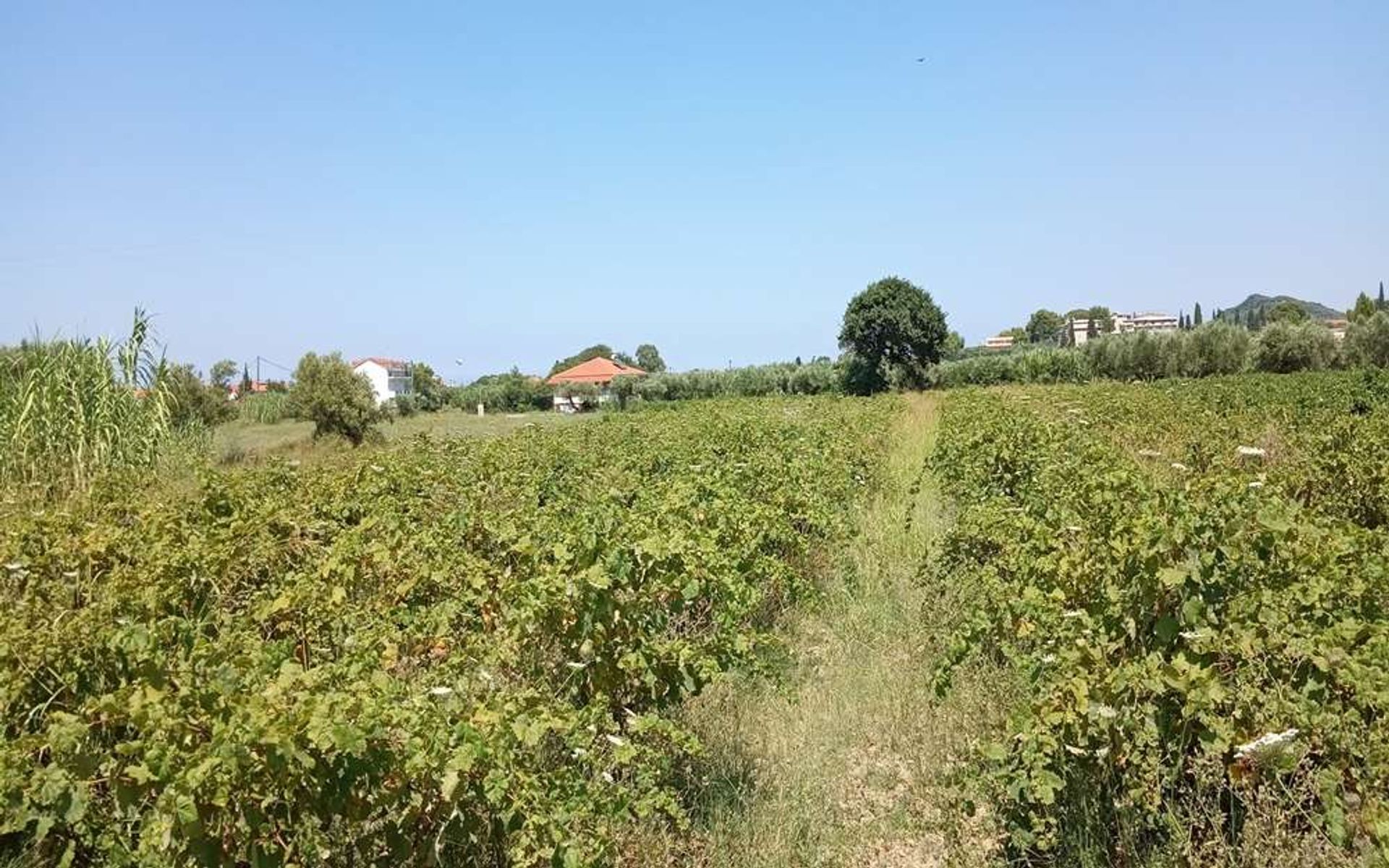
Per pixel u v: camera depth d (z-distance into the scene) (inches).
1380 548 216.5
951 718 229.6
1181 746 159.2
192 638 176.6
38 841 136.5
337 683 151.1
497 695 154.9
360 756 126.3
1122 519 226.7
